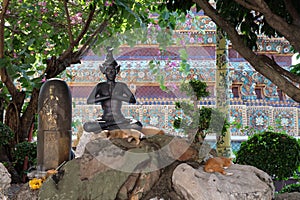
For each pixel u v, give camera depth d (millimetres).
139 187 4727
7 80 7762
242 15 5703
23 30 8445
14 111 7871
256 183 4820
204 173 4715
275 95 9398
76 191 4797
